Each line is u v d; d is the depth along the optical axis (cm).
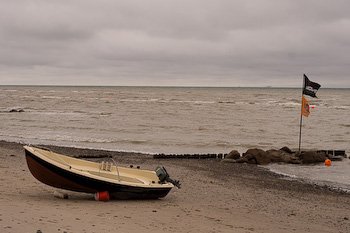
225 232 892
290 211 1245
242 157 2331
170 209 1104
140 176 1330
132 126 4097
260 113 6094
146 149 2728
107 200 1141
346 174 1980
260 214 1164
